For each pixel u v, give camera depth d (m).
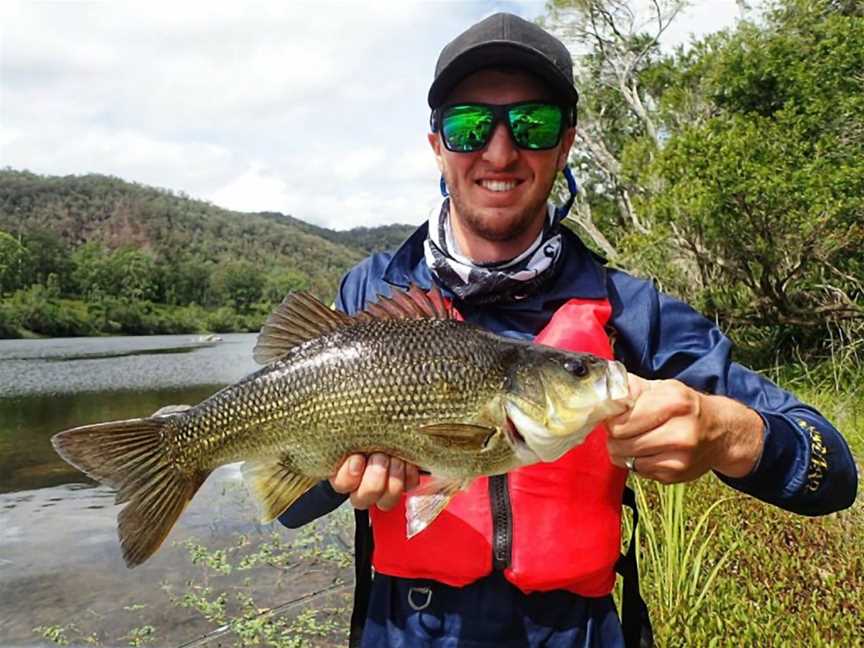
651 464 0.50
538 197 0.64
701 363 0.62
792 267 3.40
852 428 2.00
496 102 0.62
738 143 3.27
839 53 3.46
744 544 1.40
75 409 5.37
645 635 0.64
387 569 0.62
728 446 0.52
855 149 3.26
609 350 0.63
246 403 0.66
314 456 0.64
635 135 6.89
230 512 2.18
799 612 1.17
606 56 6.70
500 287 0.64
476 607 0.59
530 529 0.59
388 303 0.65
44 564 1.82
